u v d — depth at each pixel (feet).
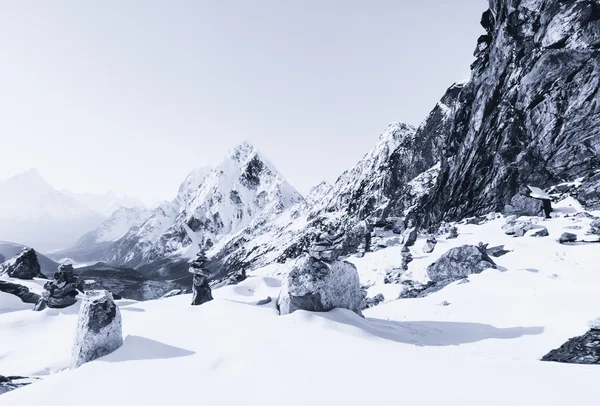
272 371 28.66
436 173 258.57
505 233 109.09
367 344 35.55
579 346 36.17
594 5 135.64
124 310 75.92
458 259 90.17
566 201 118.11
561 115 135.64
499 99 163.32
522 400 20.92
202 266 82.17
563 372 26.48
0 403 27.14
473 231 120.37
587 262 75.05
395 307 68.13
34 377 42.45
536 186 133.90
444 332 48.01
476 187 154.30
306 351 33.22
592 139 125.90
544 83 143.02
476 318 52.06
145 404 25.14
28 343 63.21
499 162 147.74
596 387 22.71
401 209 248.52
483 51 184.03
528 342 40.42
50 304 84.23
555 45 143.84
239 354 33.37
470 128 175.42
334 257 55.01
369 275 109.81
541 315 48.14
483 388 23.12
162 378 29.73
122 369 32.53
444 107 310.86
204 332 43.24
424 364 29.01
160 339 40.88
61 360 51.49
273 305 64.39
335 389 24.40
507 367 28.07
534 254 86.74
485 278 77.10
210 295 81.56
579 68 134.82
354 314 50.24
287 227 554.46
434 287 82.43
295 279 53.57
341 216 371.97
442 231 131.13
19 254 125.90
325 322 45.11
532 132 144.05
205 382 28.17
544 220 110.83
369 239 145.79
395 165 332.60
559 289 60.80
